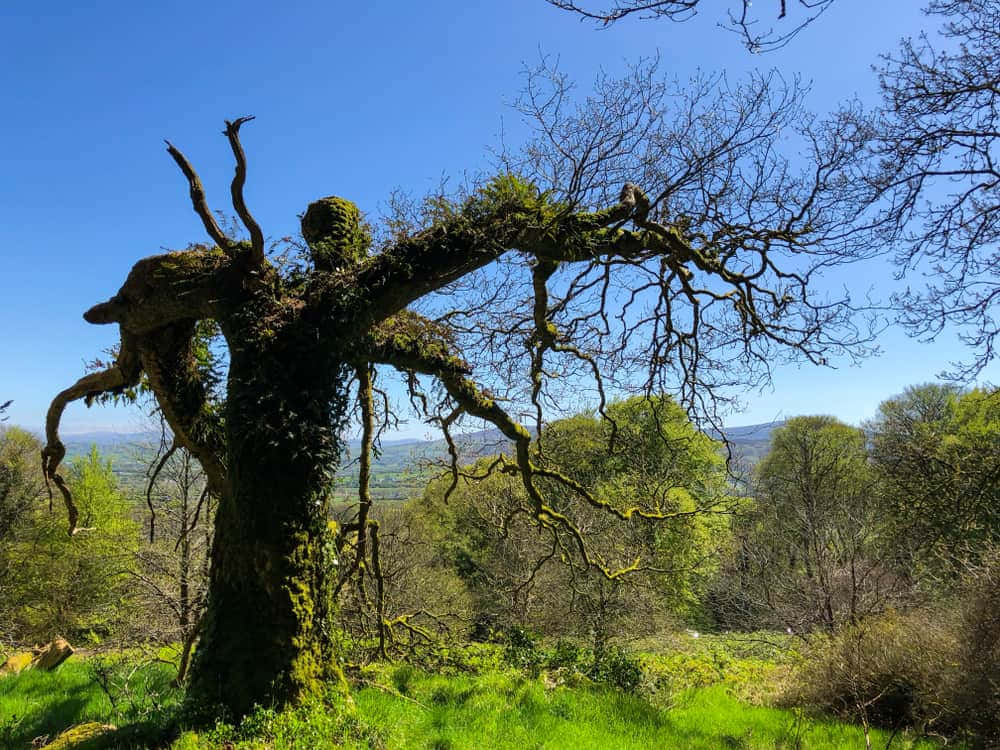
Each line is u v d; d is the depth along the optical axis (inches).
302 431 233.8
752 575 772.0
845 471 821.9
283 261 258.5
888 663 390.9
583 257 265.7
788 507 744.3
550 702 320.5
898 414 874.8
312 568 236.8
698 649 690.8
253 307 245.0
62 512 983.6
